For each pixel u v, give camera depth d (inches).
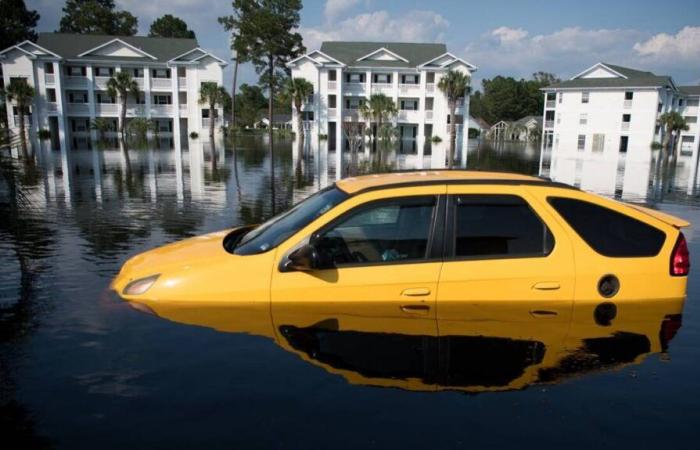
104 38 2384.4
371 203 165.5
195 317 155.6
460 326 150.5
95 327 152.3
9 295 188.5
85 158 1045.2
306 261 158.2
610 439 101.1
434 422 105.9
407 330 147.3
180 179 711.7
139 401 113.8
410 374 124.3
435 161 1235.2
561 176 908.6
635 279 166.7
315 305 161.6
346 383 120.5
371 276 161.8
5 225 364.2
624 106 2354.8
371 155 1387.8
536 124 4008.4
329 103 2437.3
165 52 2396.7
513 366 128.7
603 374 125.9
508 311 159.9
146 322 153.0
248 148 1529.3
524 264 163.2
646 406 112.4
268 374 124.5
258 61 2827.3
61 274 221.6
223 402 113.1
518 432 102.8
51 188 595.2
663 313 162.7
